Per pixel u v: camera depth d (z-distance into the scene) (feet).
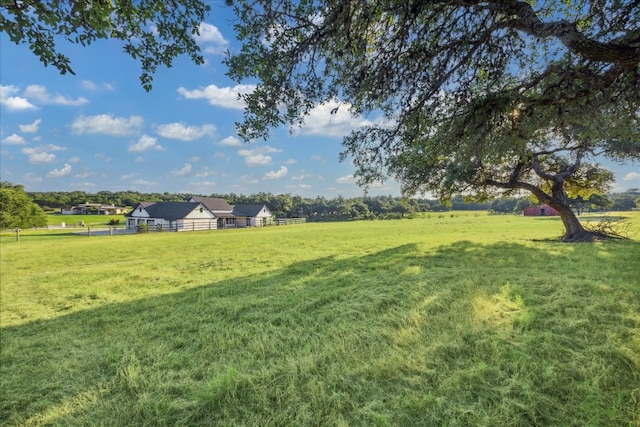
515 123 9.72
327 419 7.16
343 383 8.52
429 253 33.94
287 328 13.35
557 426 6.61
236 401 7.99
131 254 43.98
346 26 7.72
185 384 8.96
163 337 13.05
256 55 8.54
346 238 58.65
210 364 10.27
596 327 11.10
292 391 8.28
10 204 105.91
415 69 9.34
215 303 18.01
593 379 7.95
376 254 35.86
